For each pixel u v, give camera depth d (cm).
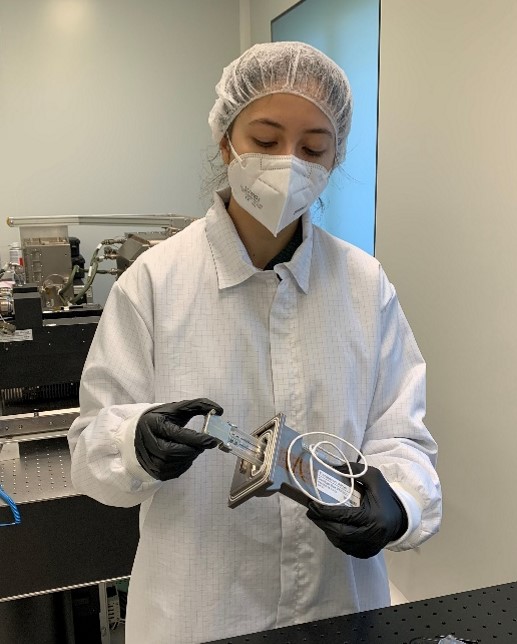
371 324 96
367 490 78
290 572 91
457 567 193
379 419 97
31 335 155
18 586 145
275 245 94
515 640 73
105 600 180
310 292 94
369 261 100
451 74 176
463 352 183
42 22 345
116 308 92
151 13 361
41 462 159
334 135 90
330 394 91
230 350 89
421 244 199
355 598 95
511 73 153
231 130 90
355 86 248
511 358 162
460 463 189
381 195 222
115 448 81
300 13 300
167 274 90
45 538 144
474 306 175
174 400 87
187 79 377
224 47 381
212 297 90
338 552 92
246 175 86
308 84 82
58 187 370
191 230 96
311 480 74
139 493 83
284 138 84
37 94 353
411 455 90
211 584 89
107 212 380
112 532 149
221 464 88
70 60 354
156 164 382
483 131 165
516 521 166
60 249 228
